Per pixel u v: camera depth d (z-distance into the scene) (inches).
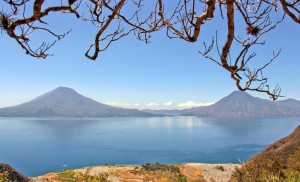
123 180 2373.3
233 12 107.7
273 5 121.4
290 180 625.6
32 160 5649.6
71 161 5536.4
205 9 111.0
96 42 123.9
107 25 119.4
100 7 120.6
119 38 130.0
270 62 118.0
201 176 2807.6
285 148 1624.0
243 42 121.2
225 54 118.6
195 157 5802.2
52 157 6033.5
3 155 6309.1
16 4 100.5
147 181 2372.0
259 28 120.9
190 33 115.9
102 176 672.4
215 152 6505.9
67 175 2309.3
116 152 6761.8
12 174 1690.5
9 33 104.5
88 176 663.1
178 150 6998.0
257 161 986.1
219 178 2780.5
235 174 955.3
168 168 2915.8
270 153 1626.5
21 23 102.4
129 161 5428.2
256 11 121.3
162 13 124.3
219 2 117.6
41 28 114.5
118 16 130.5
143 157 5935.0
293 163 901.8
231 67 120.4
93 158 5876.0
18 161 5536.4
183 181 2493.8
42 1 98.6
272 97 118.4
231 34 113.2
